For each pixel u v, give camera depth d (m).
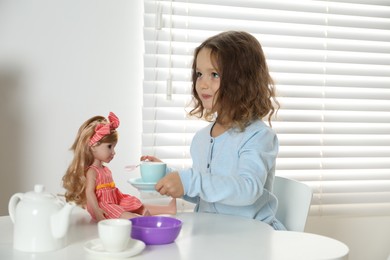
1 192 1.81
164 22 1.89
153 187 1.20
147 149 1.90
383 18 2.17
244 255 0.91
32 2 1.81
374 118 2.17
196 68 1.56
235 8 1.98
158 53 1.89
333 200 2.15
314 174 2.12
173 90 1.91
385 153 2.20
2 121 1.81
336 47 2.10
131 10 1.90
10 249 0.91
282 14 2.03
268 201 1.48
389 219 2.26
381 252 2.25
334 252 0.94
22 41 1.81
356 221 2.22
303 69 2.06
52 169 1.85
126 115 1.91
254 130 1.45
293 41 2.04
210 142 1.56
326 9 2.08
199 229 1.13
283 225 1.52
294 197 1.49
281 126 2.06
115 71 1.89
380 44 2.18
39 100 1.83
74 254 0.88
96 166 1.17
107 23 1.88
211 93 1.50
